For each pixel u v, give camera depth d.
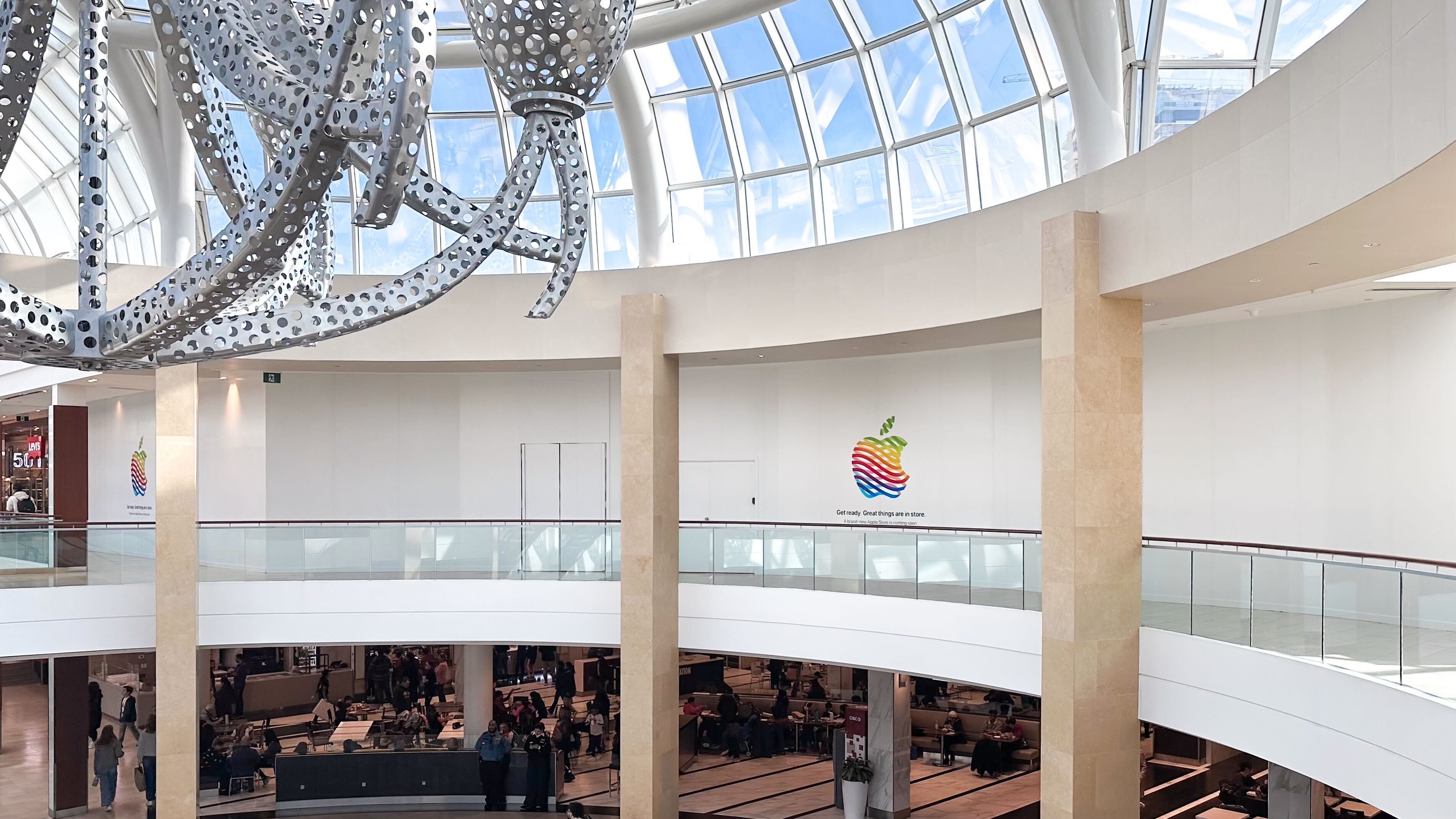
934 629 14.68
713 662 26.84
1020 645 13.55
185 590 16.73
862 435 20.47
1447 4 6.71
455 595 17.45
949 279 14.88
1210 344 16.36
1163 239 11.34
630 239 21.08
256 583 17.12
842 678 26.09
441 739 20.11
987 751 21.19
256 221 5.00
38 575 16.23
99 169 5.78
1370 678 8.67
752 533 17.00
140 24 16.47
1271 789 15.13
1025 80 16.23
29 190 24.12
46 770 21.53
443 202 6.17
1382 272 10.91
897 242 15.59
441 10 18.12
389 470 21.84
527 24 5.60
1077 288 12.21
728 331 17.27
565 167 6.01
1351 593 9.04
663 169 20.05
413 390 22.03
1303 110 8.98
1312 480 14.93
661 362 17.50
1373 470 14.20
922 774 21.48
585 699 26.47
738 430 21.50
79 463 23.25
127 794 19.98
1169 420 16.83
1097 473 12.20
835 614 15.92
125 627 16.72
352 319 5.91
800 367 21.11
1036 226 13.59
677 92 19.45
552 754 19.30
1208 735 11.07
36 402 25.94
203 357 6.02
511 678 27.42
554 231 21.28
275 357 17.95
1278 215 9.44
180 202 18.64
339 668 26.39
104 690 26.36
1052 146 16.20
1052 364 12.55
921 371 19.95
